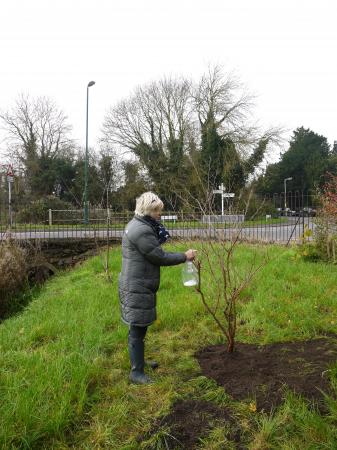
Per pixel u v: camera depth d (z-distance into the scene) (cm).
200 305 498
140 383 318
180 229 816
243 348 376
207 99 2984
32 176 3800
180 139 3050
